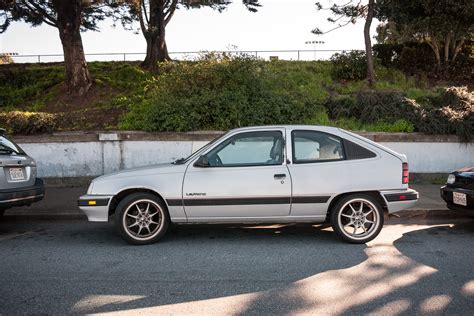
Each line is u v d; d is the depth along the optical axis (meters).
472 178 7.18
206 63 13.20
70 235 7.36
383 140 11.31
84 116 13.28
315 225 7.79
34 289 4.88
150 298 4.60
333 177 6.47
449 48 19.22
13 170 7.27
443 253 6.09
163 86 13.25
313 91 14.92
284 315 4.17
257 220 6.57
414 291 4.73
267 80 13.62
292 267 5.55
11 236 7.34
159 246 6.56
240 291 4.77
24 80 19.59
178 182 6.48
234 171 6.48
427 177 11.39
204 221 6.58
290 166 6.49
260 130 6.66
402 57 18.77
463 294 4.64
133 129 12.10
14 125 11.62
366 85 16.50
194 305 4.41
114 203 6.73
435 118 11.56
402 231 7.36
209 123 11.93
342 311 4.25
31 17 18.17
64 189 11.03
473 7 16.20
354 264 5.64
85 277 5.25
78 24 16.95
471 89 16.91
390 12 16.50
